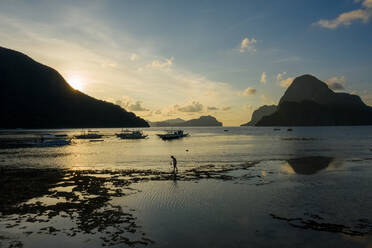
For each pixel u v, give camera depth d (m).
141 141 88.25
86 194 17.42
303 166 28.80
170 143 75.56
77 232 10.98
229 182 20.78
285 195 16.67
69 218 12.71
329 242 9.91
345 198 15.88
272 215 12.95
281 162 32.06
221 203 15.02
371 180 21.20
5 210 14.09
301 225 11.64
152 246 9.61
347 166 28.48
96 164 32.22
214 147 58.00
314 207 14.16
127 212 13.54
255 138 100.12
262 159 35.34
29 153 47.69
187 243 9.85
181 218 12.59
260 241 10.02
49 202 15.59
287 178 22.23
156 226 11.58
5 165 32.06
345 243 9.83
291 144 64.69
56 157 40.66
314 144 64.12
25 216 13.08
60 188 19.31
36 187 19.73
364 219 12.34
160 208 14.17
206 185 19.75
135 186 19.61
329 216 12.75
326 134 132.12
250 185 19.64
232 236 10.48
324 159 34.69
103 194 17.33
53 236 10.59
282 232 10.86
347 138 92.88
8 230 11.27
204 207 14.28
